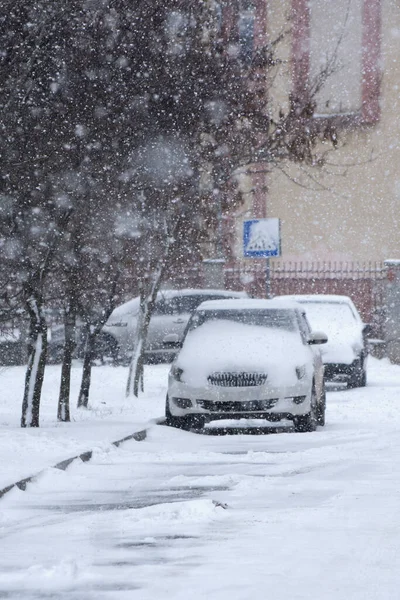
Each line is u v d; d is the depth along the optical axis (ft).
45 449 69.21
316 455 70.85
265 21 207.10
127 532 42.19
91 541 40.29
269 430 98.22
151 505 50.65
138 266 110.93
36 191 81.20
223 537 40.45
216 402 92.68
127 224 94.48
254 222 139.74
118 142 86.79
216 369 93.45
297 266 217.77
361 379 147.23
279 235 139.44
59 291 92.38
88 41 82.43
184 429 94.63
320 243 217.36
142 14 88.69
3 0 73.41
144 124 92.48
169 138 96.89
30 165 77.10
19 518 47.32
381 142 214.69
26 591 31.91
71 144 80.38
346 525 42.45
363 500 49.44
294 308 104.12
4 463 61.82
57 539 41.01
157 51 91.04
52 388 141.69
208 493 54.24
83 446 71.82
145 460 69.41
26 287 84.94
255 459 69.82
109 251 92.79
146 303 130.11
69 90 81.97
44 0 74.64
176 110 96.94
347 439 82.33
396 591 30.71
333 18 211.61
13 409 114.93
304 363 94.38
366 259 215.51
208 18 103.65
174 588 31.65
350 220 216.33
